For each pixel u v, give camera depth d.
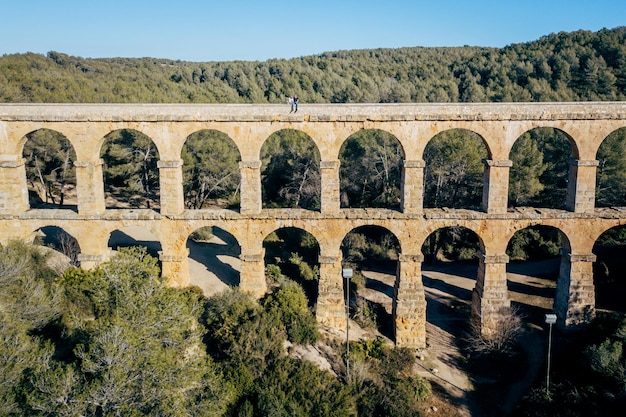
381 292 51.91
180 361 27.84
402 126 40.62
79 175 42.28
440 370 40.19
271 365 33.31
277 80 98.81
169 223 42.84
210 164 61.75
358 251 60.88
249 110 41.34
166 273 43.72
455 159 57.62
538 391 36.38
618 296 48.84
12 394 22.58
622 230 58.12
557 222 41.62
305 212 42.34
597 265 54.62
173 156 41.94
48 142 60.53
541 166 60.91
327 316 42.91
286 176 66.62
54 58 110.00
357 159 65.81
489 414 35.78
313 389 31.69
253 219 42.50
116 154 60.28
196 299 39.44
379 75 105.62
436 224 41.88
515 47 108.81
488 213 41.47
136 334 25.48
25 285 33.72
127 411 22.41
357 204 65.44
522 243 61.59
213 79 101.81
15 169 42.69
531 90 78.81
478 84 90.56
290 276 50.25
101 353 23.97
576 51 89.81
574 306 42.91
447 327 46.03
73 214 42.91
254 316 37.66
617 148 56.78
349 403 31.84
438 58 123.69
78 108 41.47
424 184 61.91
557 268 57.75
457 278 56.75
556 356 40.88
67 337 31.02
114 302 28.89
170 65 134.75
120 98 72.75
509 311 42.53
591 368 36.69
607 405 33.66
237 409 29.09
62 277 40.12
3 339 25.52
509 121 40.22
